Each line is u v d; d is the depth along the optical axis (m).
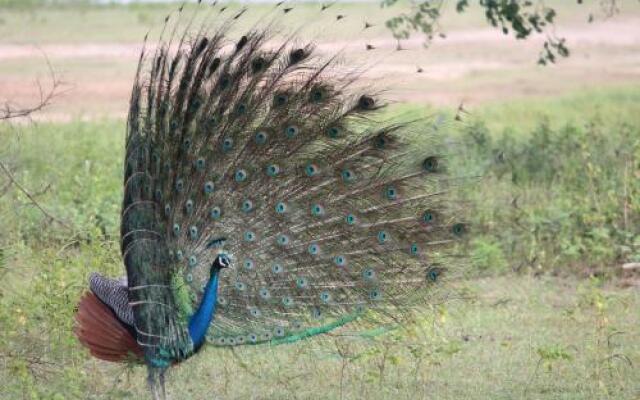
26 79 52.59
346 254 17.11
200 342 16.52
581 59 64.06
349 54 27.83
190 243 16.75
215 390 18.61
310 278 17.08
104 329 16.56
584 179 30.00
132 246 16.20
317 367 19.39
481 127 35.28
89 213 25.86
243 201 16.94
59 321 19.02
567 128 34.28
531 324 22.02
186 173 16.67
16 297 20.62
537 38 70.31
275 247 17.02
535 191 29.89
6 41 63.97
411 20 34.09
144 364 16.97
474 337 21.23
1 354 18.94
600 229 26.22
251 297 16.98
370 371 18.78
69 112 45.72
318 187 17.11
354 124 17.17
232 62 17.14
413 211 17.19
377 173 17.17
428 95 52.09
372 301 17.11
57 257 20.81
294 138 17.02
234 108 16.95
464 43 68.00
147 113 16.67
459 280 21.66
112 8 77.88
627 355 19.81
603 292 24.31
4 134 25.34
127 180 16.39
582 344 20.69
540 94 53.19
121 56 60.22
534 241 26.36
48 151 32.56
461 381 18.83
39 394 17.48
